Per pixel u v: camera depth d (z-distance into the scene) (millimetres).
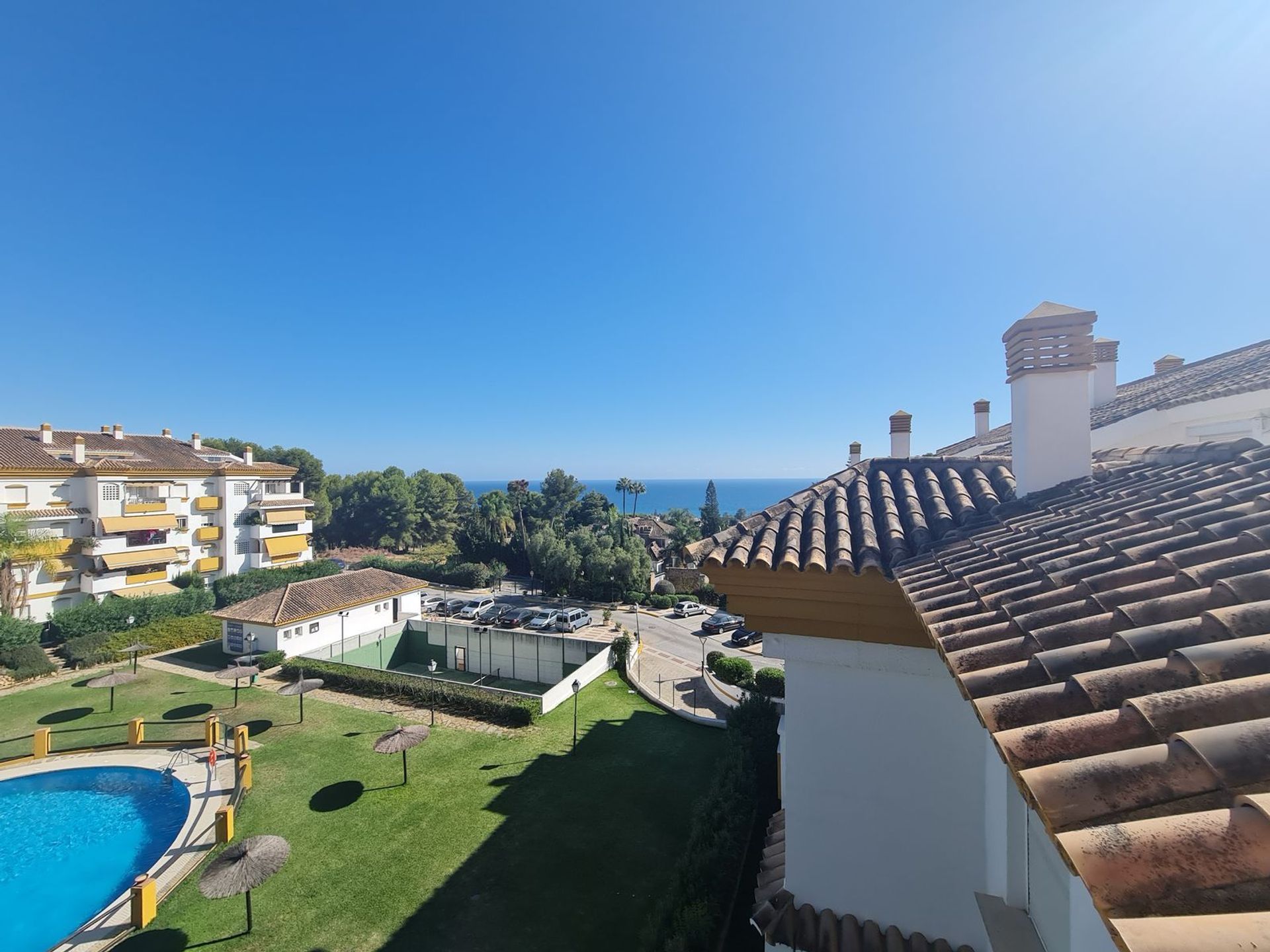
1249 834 1400
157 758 17922
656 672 27625
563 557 47656
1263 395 7695
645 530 74938
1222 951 1107
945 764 5312
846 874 5598
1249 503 3545
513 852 13172
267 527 44656
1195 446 5375
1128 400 12227
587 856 13047
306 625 28453
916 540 5461
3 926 11805
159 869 12914
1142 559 3355
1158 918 1280
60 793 16250
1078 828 1635
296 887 12070
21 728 19938
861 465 7617
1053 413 5930
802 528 5969
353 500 75938
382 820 14414
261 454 71375
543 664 29188
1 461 32188
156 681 24500
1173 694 2023
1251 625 2322
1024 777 1904
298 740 19031
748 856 11617
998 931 4051
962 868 5273
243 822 14430
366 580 33844
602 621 39438
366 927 10977
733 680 24672
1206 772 1662
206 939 10734
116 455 38281
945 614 3619
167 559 37969
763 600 5598
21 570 30953
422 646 32094
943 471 7137
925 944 5281
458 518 83625
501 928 10922
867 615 5301
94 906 12305
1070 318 5906
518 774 16828
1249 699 1908
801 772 5727
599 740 19172
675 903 10047
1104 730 2002
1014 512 5480
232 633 28219
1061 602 3176
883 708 5469
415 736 16031
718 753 18359
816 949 5383
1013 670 2633
